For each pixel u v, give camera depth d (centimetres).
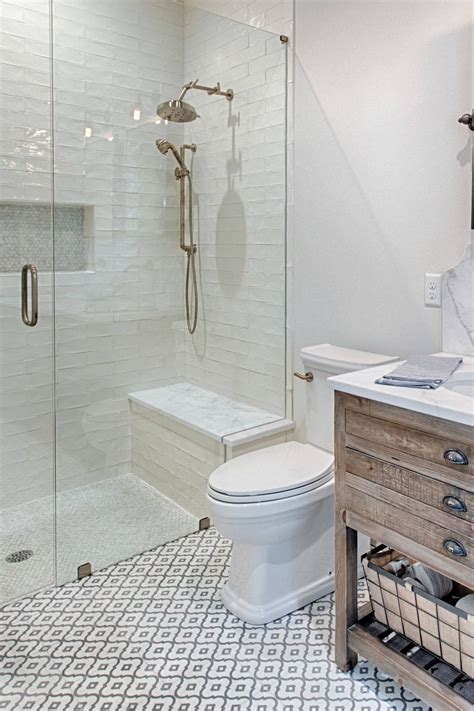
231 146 268
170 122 269
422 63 195
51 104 246
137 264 269
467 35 181
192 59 268
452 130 188
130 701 160
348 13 220
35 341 251
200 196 273
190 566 232
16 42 248
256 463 207
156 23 265
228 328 279
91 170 257
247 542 190
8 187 252
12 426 257
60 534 240
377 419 149
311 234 247
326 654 179
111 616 199
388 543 151
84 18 250
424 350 205
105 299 263
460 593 180
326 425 225
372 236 220
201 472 263
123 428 263
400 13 201
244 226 271
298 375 234
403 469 144
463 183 186
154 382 274
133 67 262
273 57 252
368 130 217
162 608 204
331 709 157
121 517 254
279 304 265
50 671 172
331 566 213
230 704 158
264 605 195
